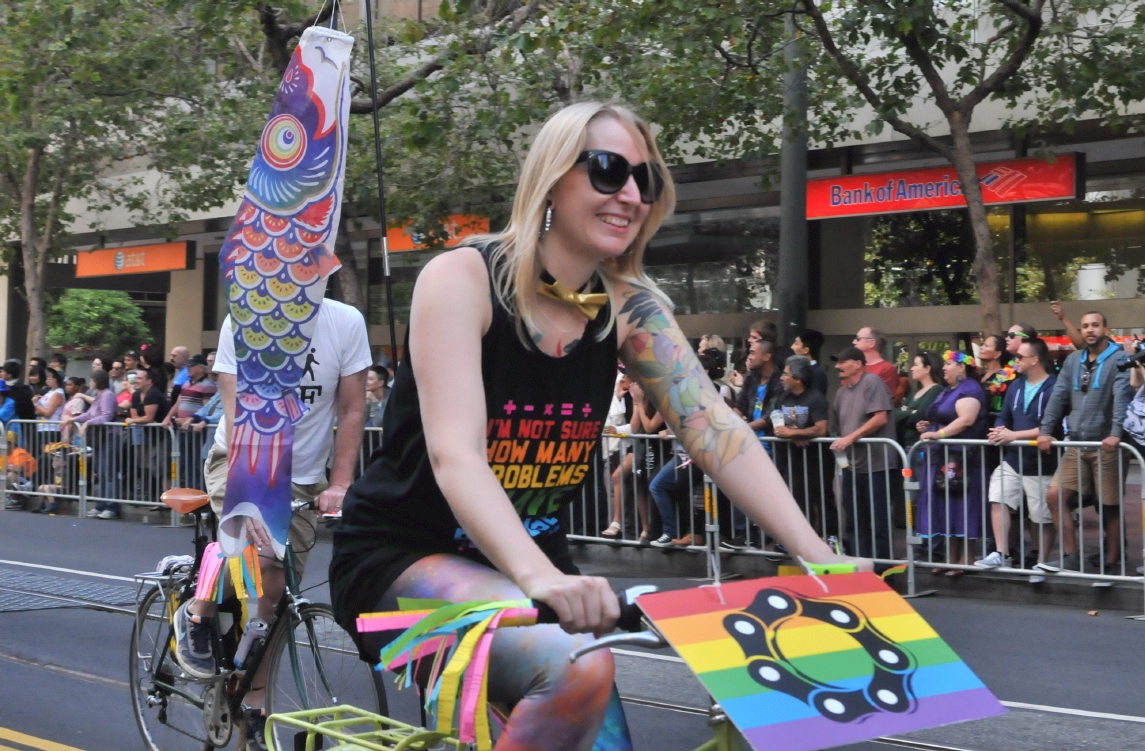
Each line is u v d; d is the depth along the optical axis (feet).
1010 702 16.94
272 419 11.92
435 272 6.52
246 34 48.88
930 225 52.54
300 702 11.72
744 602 5.45
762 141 45.03
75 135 59.11
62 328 96.22
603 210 6.57
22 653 20.42
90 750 14.93
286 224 12.14
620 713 6.96
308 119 12.25
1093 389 24.64
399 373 6.95
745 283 56.34
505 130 40.40
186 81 51.44
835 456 27.04
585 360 6.95
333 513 12.00
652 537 29.81
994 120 44.16
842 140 46.65
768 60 40.83
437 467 6.16
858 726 5.11
